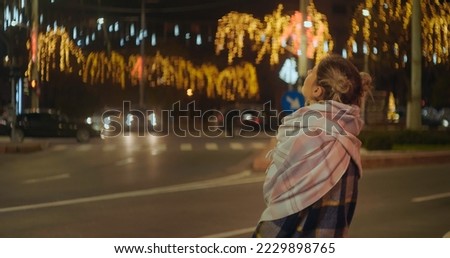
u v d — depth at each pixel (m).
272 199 3.64
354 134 3.73
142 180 23.92
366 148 33.56
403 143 35.16
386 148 33.22
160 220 14.95
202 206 17.22
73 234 13.17
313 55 36.34
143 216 15.55
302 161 3.57
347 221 3.64
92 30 66.38
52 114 47.50
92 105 61.78
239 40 44.72
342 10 69.31
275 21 41.44
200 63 80.75
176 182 23.33
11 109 41.59
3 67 46.94
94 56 66.12
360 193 19.97
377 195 19.53
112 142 47.31
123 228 13.88
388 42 39.47
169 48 77.94
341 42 67.56
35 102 49.66
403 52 39.88
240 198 18.84
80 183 22.86
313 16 36.47
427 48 38.72
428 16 38.25
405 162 29.12
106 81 67.69
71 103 60.34
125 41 78.25
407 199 18.69
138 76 72.06
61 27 56.84
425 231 13.48
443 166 29.08
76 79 60.69
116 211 16.38
